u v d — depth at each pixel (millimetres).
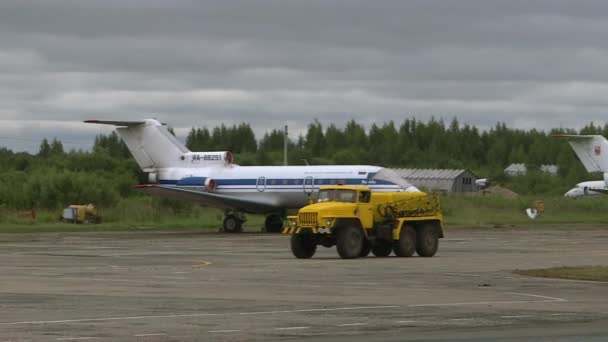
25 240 81312
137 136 102938
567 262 54781
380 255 60938
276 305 33562
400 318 30062
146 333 26906
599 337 26172
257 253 64375
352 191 58781
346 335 26625
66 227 102750
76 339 25750
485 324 28766
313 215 57531
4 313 31328
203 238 85312
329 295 36969
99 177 151875
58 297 36375
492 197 139125
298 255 58688
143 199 135000
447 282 42375
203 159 100125
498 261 55594
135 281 43250
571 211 137125
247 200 95750
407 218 59250
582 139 118812
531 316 30547
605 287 39906
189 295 37062
